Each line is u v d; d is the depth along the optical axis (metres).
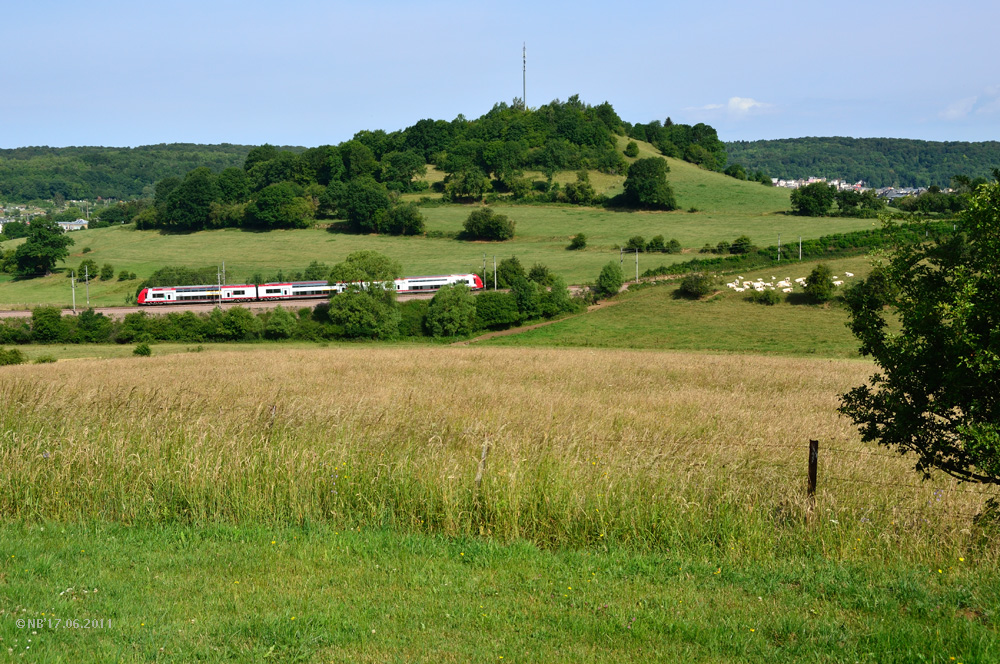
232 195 167.50
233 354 53.78
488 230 134.88
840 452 14.42
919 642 7.43
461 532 10.84
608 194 168.12
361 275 83.62
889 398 9.43
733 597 8.70
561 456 12.67
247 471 12.02
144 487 11.69
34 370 40.66
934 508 10.74
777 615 8.15
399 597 8.47
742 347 63.88
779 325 72.88
